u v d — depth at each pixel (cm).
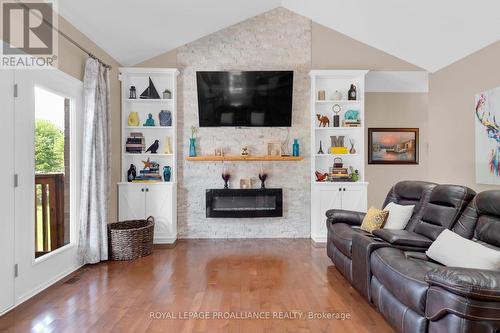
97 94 396
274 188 520
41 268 306
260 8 505
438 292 169
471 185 429
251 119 512
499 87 378
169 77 518
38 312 258
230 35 525
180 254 432
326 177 516
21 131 282
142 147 502
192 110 523
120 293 297
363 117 515
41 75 308
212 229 524
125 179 498
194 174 523
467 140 436
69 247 354
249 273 354
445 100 483
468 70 434
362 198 497
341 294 296
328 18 501
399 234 280
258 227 526
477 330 153
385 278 227
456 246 221
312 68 529
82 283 324
